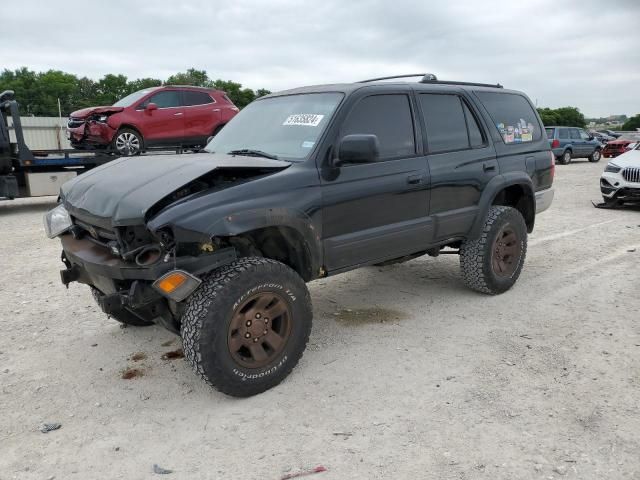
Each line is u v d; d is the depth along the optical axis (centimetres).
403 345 439
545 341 441
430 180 465
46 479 283
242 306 344
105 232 354
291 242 381
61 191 415
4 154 1134
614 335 452
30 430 328
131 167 389
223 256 346
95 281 374
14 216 1128
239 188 349
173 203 327
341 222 404
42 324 494
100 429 328
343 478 279
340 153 380
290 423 330
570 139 2581
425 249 484
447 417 332
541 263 685
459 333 461
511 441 306
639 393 356
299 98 457
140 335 468
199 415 342
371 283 607
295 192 372
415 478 278
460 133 507
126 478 283
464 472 281
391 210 439
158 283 317
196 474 285
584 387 365
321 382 379
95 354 431
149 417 341
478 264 527
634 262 684
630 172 1084
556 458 291
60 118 1479
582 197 1341
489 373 387
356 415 337
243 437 317
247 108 504
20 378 392
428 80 509
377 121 436
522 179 556
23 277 643
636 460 288
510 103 579
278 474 284
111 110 1255
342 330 472
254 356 356
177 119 1358
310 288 593
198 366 334
